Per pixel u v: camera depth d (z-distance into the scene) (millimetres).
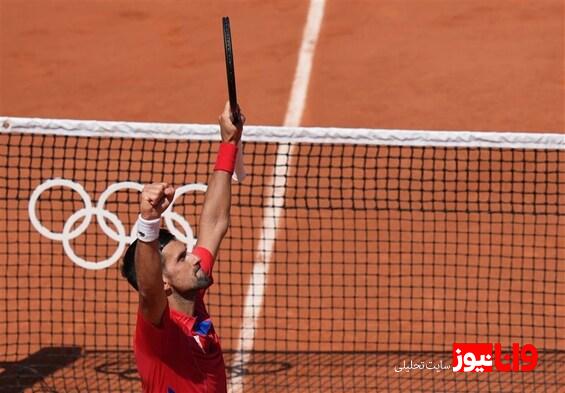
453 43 65562
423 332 38031
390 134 36375
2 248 44656
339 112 58688
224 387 22422
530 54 63688
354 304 39781
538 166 48875
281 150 50000
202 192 46812
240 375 35531
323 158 49750
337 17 69750
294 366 36125
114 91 63375
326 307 39906
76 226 45469
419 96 59812
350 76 62562
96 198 47250
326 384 34750
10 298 41094
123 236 41750
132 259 21250
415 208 46031
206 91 62438
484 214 45531
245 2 73062
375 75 62438
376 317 39188
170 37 69625
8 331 38906
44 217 46188
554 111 57594
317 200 46844
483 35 66250
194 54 67188
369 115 58188
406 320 38938
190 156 49312
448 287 40875
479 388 34188
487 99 59062
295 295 40719
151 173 45500
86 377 35719
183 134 36906
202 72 64812
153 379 21375
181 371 21344
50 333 38969
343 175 48594
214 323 39094
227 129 23625
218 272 42156
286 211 46250
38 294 41469
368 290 40906
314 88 61469
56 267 43281
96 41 69875
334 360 36438
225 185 23672
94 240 44719
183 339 21297
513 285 40781
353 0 71562
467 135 36219
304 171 48812
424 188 47469
